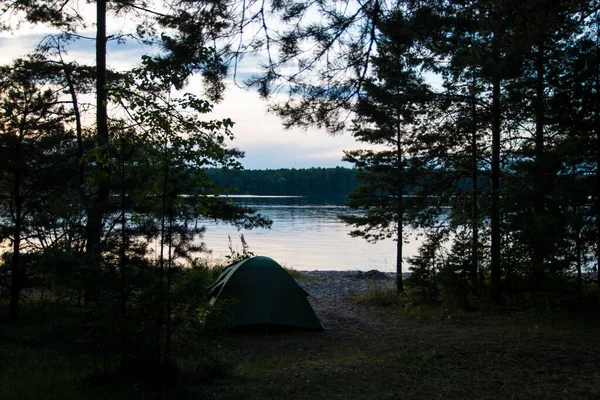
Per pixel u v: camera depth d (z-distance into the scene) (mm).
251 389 6023
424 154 15672
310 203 103875
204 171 6559
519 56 8555
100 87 11016
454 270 13328
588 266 12492
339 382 6426
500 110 12461
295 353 9227
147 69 5984
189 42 6469
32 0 10812
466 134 14117
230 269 12625
